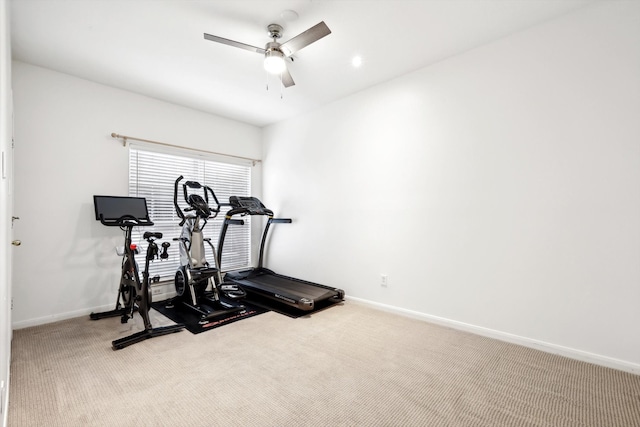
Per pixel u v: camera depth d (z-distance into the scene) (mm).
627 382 2012
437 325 3018
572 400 1837
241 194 4898
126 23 2422
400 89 3340
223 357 2357
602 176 2229
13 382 1985
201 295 3746
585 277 2291
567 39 2357
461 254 2900
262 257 4961
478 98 2795
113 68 3111
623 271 2156
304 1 2191
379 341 2646
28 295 2957
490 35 2623
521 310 2566
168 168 4035
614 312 2188
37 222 3010
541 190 2473
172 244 4062
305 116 4418
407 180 3285
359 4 2223
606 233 2213
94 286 3346
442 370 2172
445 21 2432
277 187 4855
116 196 3262
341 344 2590
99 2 2184
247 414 1715
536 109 2496
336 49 2812
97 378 2053
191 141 4219
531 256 2520
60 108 3162
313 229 4293
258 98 3916
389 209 3439
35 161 3006
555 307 2412
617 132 2176
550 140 2434
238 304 3648
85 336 2727
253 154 5016
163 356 2365
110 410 1733
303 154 4449
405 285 3303
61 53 2830
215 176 4566
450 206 2973
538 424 1644
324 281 4137
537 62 2490
